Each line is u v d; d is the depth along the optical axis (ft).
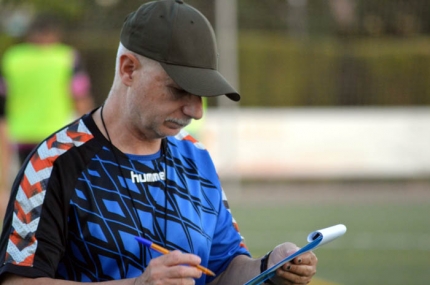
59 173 27.61
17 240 27.09
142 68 27.43
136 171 28.71
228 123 127.24
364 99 147.64
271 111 127.85
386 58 145.48
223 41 123.13
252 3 167.02
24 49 84.69
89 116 29.09
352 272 67.82
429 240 83.30
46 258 26.94
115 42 152.46
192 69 27.27
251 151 127.65
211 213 30.40
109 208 27.86
